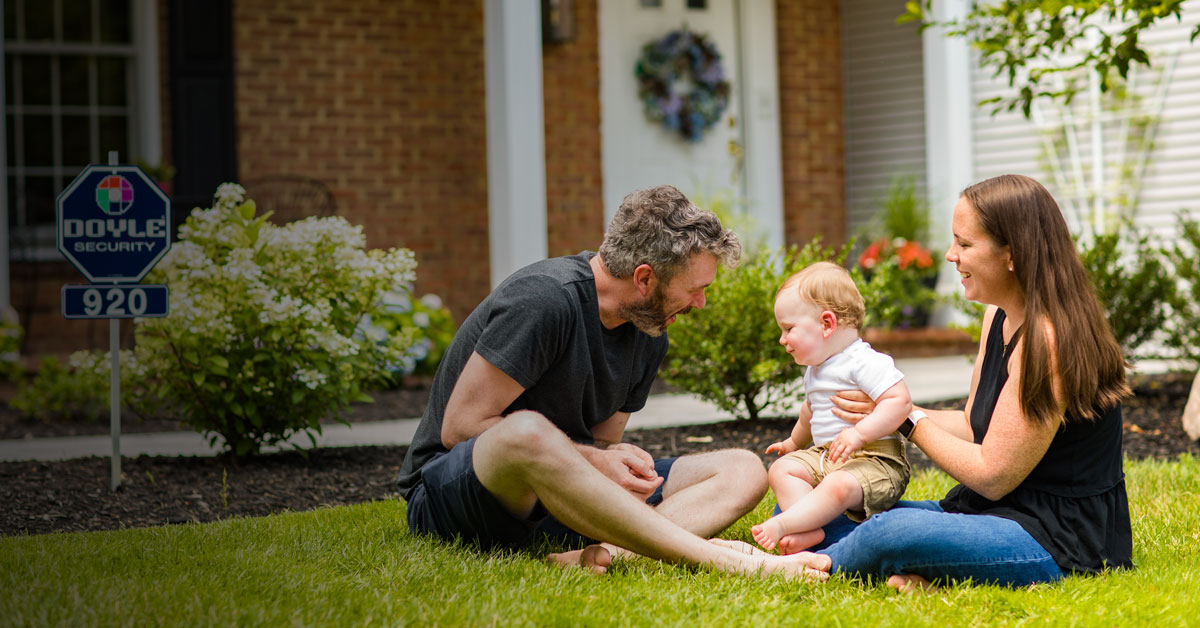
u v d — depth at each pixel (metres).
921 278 8.97
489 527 2.72
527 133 7.89
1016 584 2.51
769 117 9.91
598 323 2.76
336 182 8.92
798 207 9.99
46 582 2.40
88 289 3.98
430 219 9.15
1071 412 2.50
